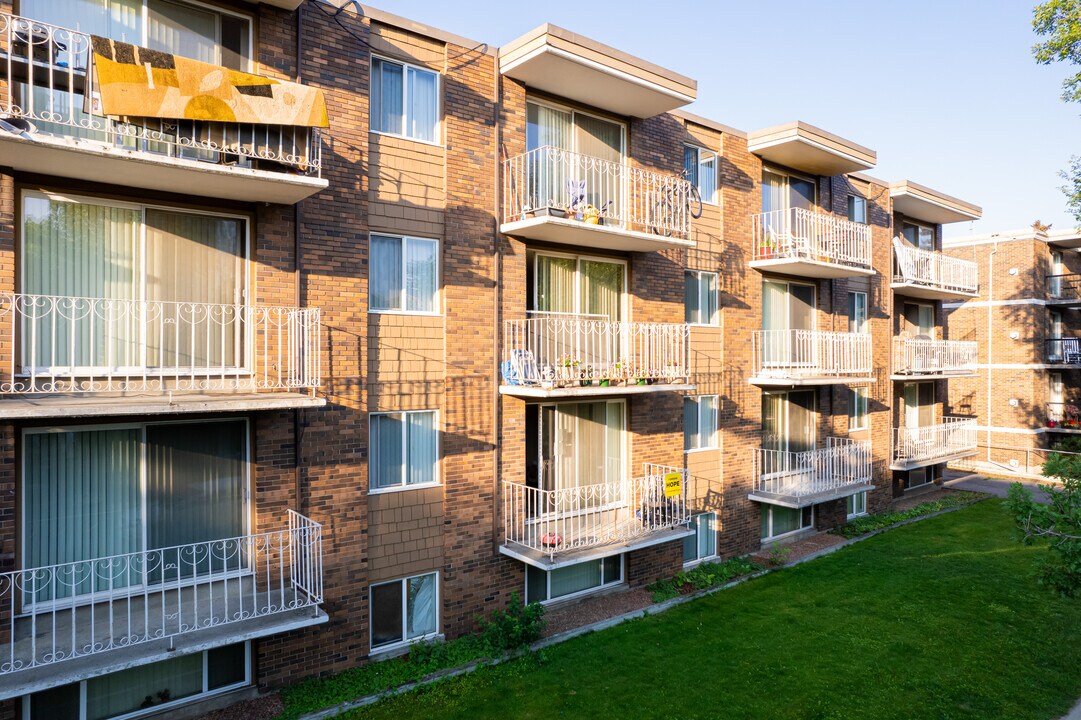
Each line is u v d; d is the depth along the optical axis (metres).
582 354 13.14
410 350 10.73
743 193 16.28
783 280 17.53
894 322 22.02
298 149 8.73
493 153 11.59
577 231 11.59
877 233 20.30
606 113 13.41
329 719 8.73
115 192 8.39
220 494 9.15
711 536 15.55
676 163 14.61
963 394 29.75
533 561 10.77
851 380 17.14
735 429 15.95
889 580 14.31
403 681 9.68
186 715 8.64
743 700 9.39
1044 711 9.20
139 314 8.61
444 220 11.07
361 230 10.13
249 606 8.54
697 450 15.25
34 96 7.91
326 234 9.80
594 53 11.39
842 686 9.80
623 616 12.23
